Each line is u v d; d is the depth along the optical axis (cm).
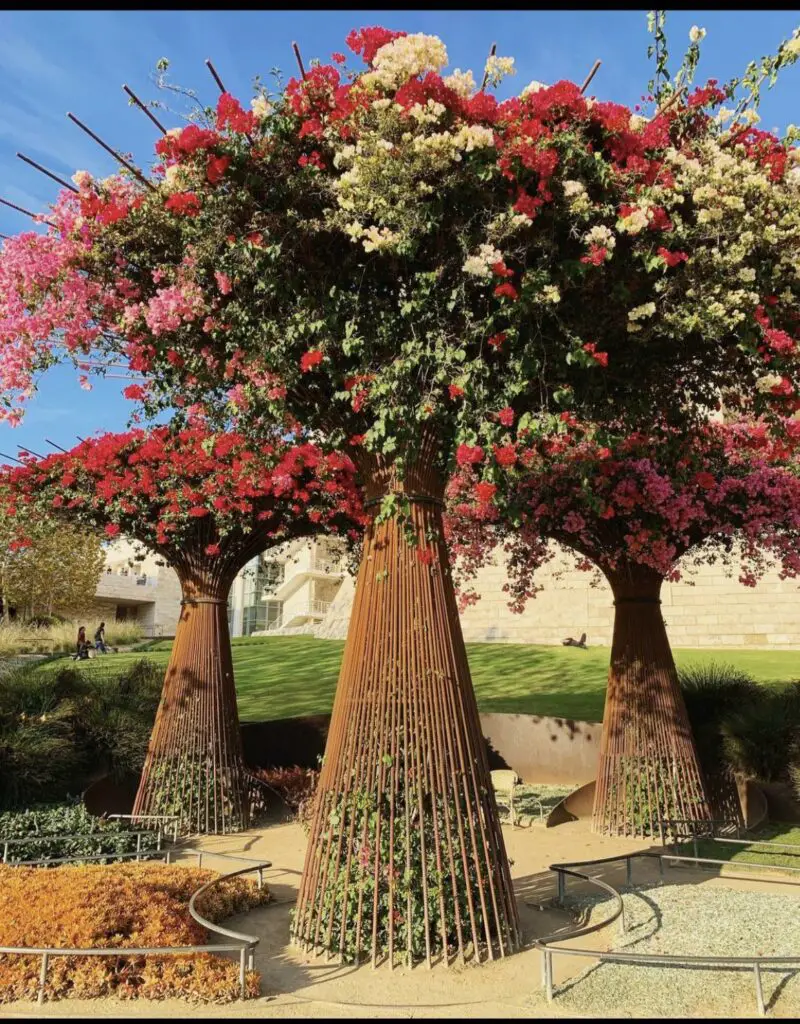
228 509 800
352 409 489
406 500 493
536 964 459
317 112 431
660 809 802
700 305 441
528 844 800
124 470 848
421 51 405
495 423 449
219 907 550
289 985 430
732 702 1082
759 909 548
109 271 487
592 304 468
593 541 859
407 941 454
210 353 520
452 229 431
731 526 839
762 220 439
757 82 455
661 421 609
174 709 878
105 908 468
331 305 461
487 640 2755
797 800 877
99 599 4562
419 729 479
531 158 402
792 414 501
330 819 489
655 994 415
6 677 1085
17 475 875
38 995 411
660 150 456
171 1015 387
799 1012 392
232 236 441
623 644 864
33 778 856
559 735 1155
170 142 427
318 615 4066
